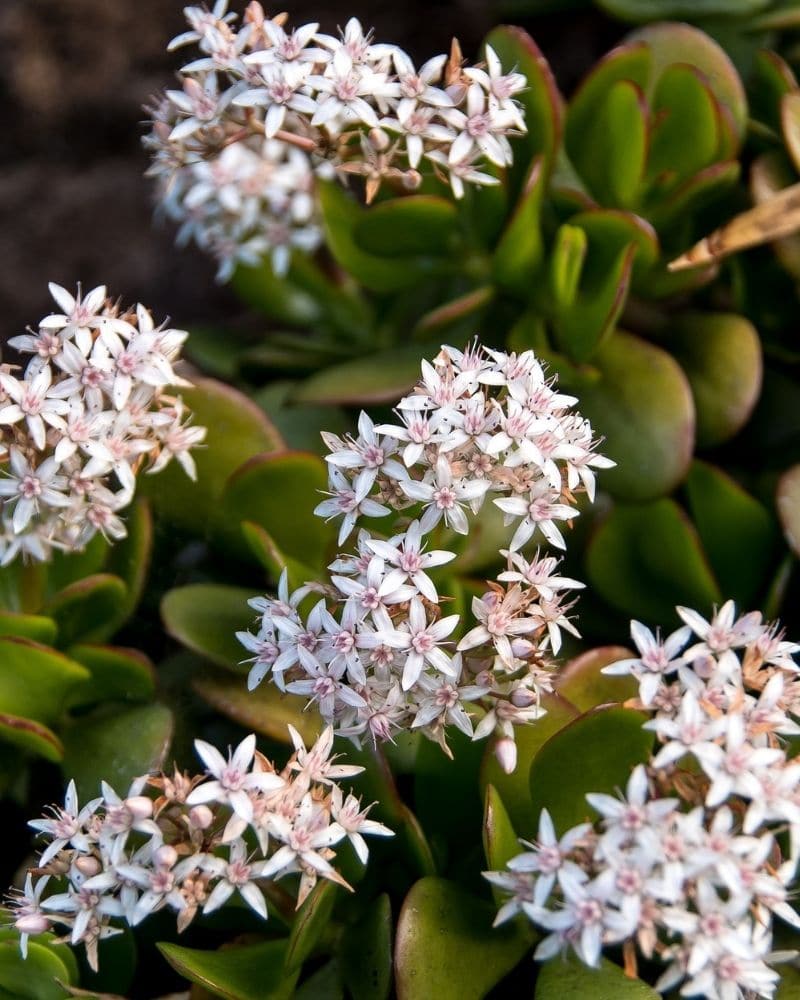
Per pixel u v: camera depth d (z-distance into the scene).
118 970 0.44
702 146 0.50
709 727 0.39
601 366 0.50
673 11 0.53
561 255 0.48
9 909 0.44
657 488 0.48
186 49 0.60
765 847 0.39
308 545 0.49
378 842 0.46
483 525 0.49
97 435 0.44
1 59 0.59
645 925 0.39
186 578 0.52
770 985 0.39
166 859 0.40
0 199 0.60
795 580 0.50
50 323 0.44
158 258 0.62
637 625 0.41
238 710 0.45
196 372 0.59
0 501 0.45
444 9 0.59
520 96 0.49
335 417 0.54
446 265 0.52
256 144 0.55
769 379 0.53
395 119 0.45
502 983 0.45
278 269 0.55
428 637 0.41
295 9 0.59
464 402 0.41
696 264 0.50
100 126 0.60
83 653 0.46
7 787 0.48
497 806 0.42
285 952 0.43
